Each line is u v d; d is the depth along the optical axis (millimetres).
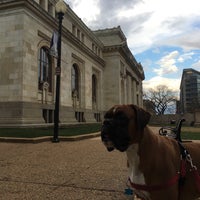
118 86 56188
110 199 6258
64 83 36969
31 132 20594
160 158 3445
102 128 3232
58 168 9391
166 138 3863
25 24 28078
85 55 45906
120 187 7121
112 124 3168
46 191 6852
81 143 16594
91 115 47469
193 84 133250
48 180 7844
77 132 22406
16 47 27703
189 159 3711
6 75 27625
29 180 7848
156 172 3395
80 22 45719
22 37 27656
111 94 56250
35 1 30000
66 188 7086
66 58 38156
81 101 43969
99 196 6465
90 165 9859
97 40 53594
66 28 38250
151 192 3412
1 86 27641
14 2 27969
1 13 28594
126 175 8352
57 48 18984
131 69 74562
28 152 12930
